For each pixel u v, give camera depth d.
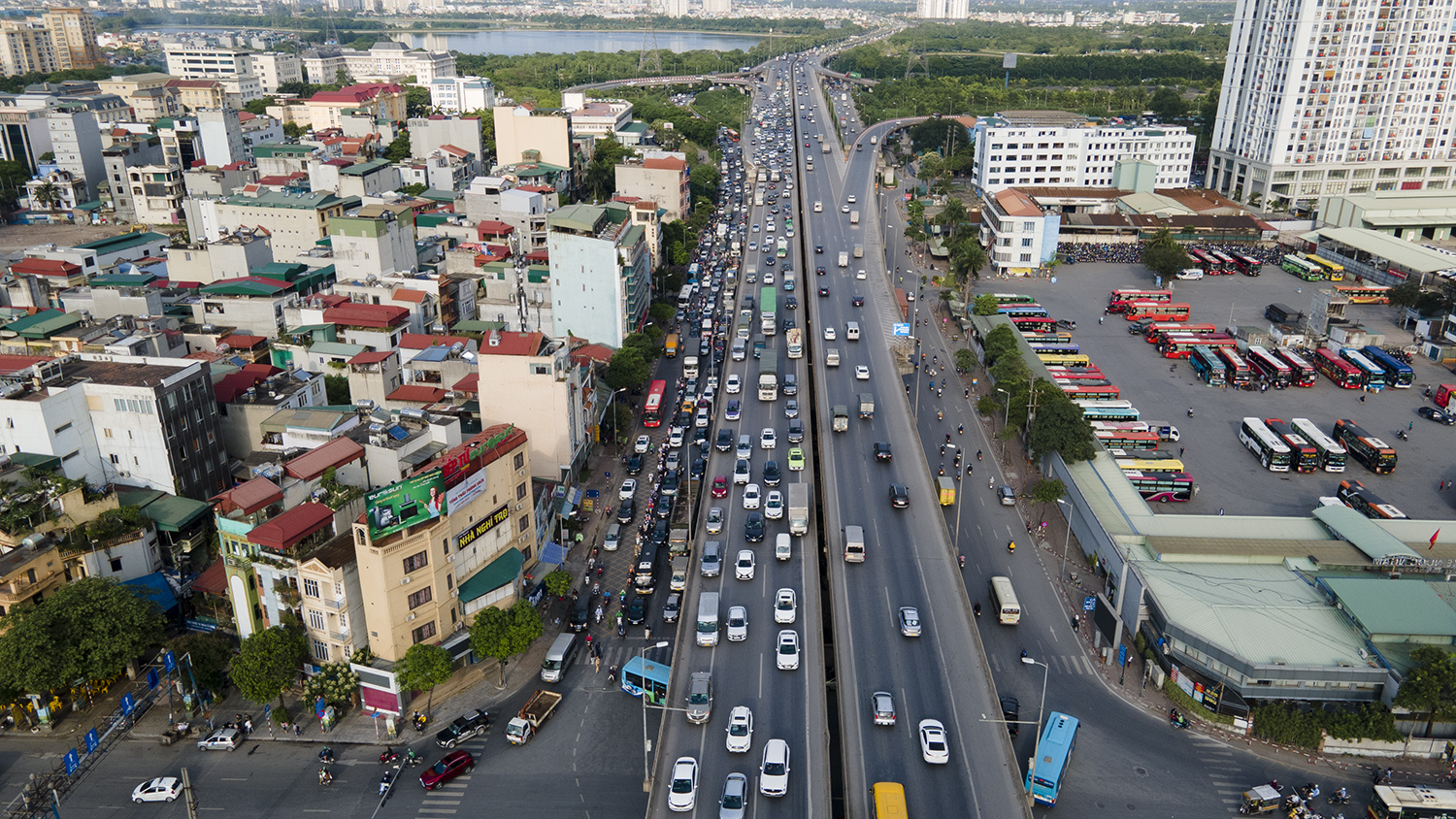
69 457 135.50
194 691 114.81
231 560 117.62
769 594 127.31
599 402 181.12
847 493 155.25
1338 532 132.75
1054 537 151.62
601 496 164.25
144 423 136.88
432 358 173.88
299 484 123.19
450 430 138.62
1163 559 128.50
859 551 133.62
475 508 122.06
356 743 110.25
